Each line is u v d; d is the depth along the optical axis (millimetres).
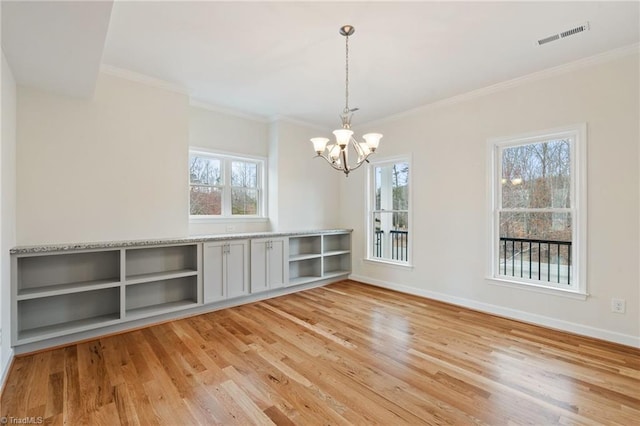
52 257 3068
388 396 2107
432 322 3482
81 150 3199
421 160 4508
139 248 3381
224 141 4645
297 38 2701
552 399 2074
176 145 3832
